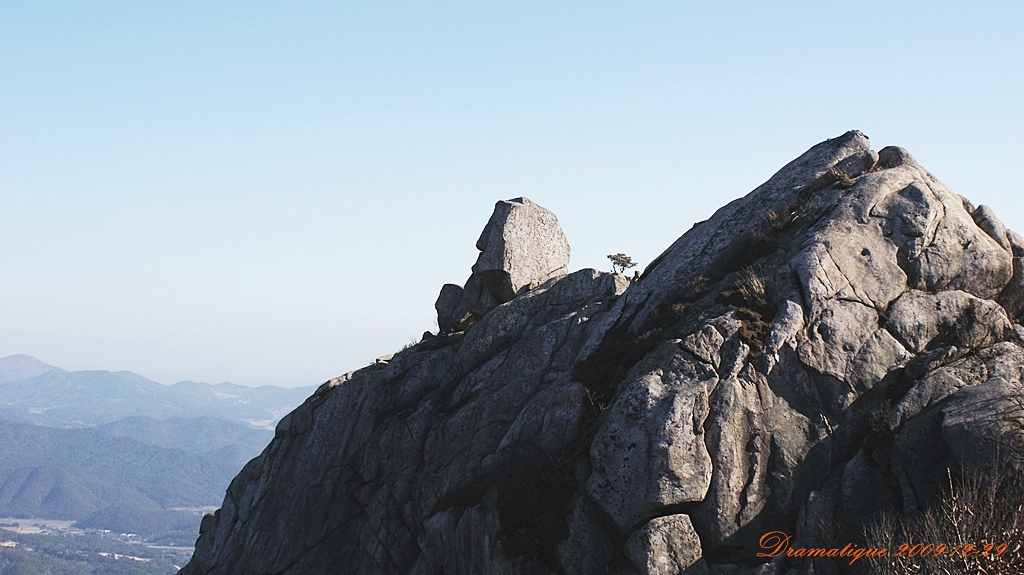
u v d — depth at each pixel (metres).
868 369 23.66
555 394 27.64
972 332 24.25
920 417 22.23
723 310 25.52
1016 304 25.59
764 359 23.80
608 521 23.03
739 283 26.25
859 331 24.16
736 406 23.20
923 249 25.55
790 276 25.48
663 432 22.95
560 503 24.33
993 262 25.69
